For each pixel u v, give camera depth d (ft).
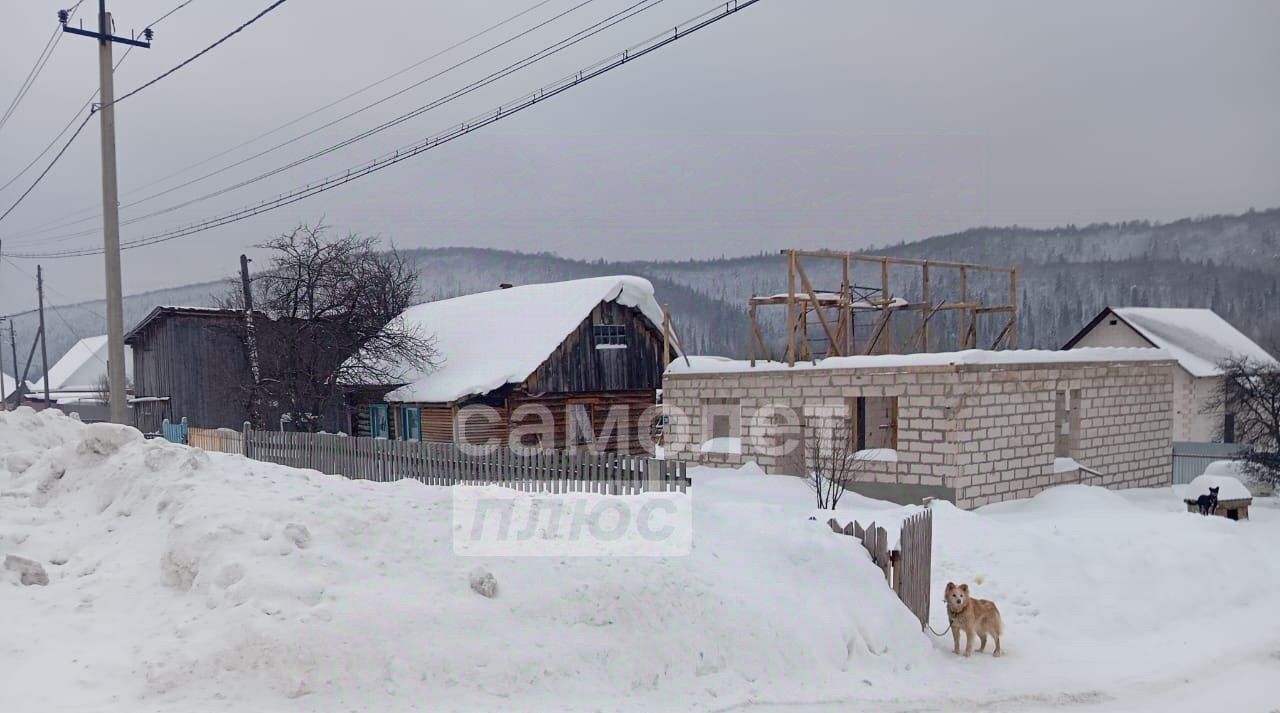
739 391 65.62
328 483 26.86
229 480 25.03
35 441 32.71
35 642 18.29
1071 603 32.19
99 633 18.86
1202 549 36.91
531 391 77.25
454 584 21.33
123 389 53.52
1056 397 60.75
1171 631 30.68
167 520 23.00
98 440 27.71
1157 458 68.33
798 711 20.65
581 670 19.97
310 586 19.70
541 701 18.76
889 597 26.94
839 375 58.90
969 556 36.91
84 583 20.88
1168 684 25.08
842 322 68.85
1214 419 121.39
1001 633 27.30
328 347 83.66
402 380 83.87
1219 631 30.66
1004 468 55.21
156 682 17.04
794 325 63.26
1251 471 77.92
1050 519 46.39
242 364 92.89
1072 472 59.88
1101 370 63.16
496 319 89.56
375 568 21.29
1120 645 28.89
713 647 22.03
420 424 80.43
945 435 53.01
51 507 26.00
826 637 23.99
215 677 17.33
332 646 18.26
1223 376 111.24
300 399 82.33
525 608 21.11
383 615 19.34
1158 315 138.92
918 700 22.38
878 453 57.26
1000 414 55.06
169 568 20.63
